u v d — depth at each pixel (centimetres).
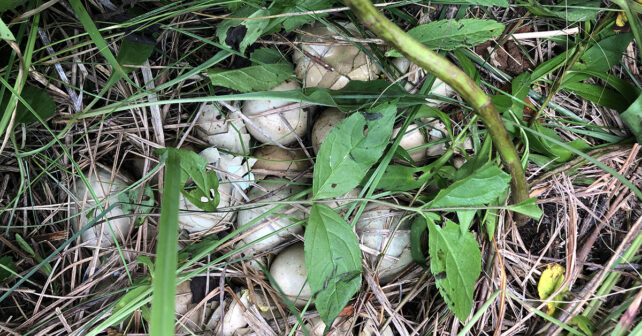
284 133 39
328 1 37
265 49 39
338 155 31
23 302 38
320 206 31
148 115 41
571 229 37
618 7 38
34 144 39
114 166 39
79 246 38
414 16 41
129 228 39
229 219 40
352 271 31
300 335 36
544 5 39
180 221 39
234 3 38
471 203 31
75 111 39
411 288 37
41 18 39
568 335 36
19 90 34
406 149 37
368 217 37
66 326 35
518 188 32
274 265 37
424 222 36
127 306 31
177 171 27
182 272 37
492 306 36
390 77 38
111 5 39
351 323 36
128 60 38
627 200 38
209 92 41
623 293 36
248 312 37
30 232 39
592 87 39
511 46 40
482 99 26
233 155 39
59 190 40
